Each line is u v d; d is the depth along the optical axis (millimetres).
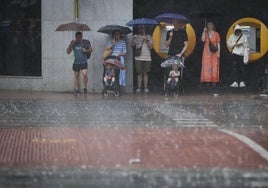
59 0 41656
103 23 41438
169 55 39438
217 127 25281
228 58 42844
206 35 40469
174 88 38906
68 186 15406
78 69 39688
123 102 35281
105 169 17156
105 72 39062
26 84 42719
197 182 15805
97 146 20609
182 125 25859
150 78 42688
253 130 24344
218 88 42719
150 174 16578
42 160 18391
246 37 40656
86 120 27531
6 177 16281
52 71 42094
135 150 19891
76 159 18516
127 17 41438
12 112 30594
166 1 42594
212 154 19281
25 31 42844
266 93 39438
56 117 28641
